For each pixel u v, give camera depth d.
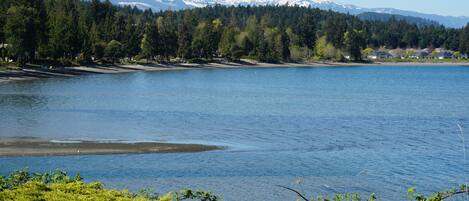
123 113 60.78
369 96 93.25
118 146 39.97
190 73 152.38
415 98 90.69
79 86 96.69
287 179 31.30
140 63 164.75
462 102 84.31
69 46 133.00
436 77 161.00
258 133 47.75
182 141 42.78
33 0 124.19
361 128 52.28
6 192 15.74
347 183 30.66
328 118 60.12
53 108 63.06
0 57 120.19
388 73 181.38
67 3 173.75
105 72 137.88
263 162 35.44
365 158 37.28
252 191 28.78
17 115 55.69
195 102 76.06
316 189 29.42
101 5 187.38
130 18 194.12
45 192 15.95
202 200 18.36
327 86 117.12
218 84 115.44
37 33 117.69
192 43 189.38
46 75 115.25
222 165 34.41
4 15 115.25
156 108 66.81
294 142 43.25
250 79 134.50
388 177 32.06
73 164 34.06
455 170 33.84
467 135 48.31
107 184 29.58
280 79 137.25
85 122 52.47
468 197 27.45
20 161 34.50
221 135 46.25
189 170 32.94
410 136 47.44
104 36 162.00
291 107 71.75
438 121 59.34
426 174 32.81
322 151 39.62
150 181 30.38
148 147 39.78
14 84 95.38
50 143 40.53
